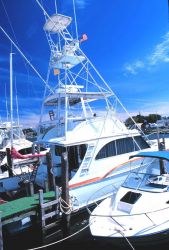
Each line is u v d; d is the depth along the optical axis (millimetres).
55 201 8438
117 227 7055
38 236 8375
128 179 9320
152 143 13852
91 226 7258
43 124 11742
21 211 7863
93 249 7633
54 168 10531
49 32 10859
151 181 8625
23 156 11172
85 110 11102
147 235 6695
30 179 10273
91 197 9375
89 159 9586
